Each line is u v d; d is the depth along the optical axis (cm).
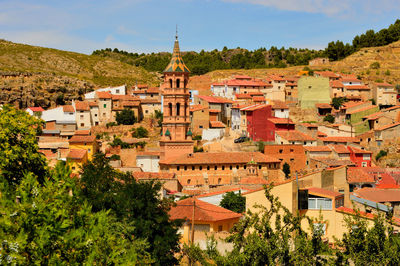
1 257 2658
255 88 18175
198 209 6594
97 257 3073
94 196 4538
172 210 6562
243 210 7531
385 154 12781
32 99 16900
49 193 3344
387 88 17025
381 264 3591
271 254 3728
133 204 4609
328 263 3759
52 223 3039
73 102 16162
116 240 3509
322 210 5834
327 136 13788
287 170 11338
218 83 19150
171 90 10419
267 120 13388
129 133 14900
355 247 3734
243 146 12600
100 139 14612
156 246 4494
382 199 6912
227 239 4119
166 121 10531
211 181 10450
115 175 5112
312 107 16888
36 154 5475
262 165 10706
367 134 13338
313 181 6900
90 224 3275
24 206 3003
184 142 10544
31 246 2855
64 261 2930
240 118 14575
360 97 17338
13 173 4984
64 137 14350
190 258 4769
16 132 5394
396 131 13250
